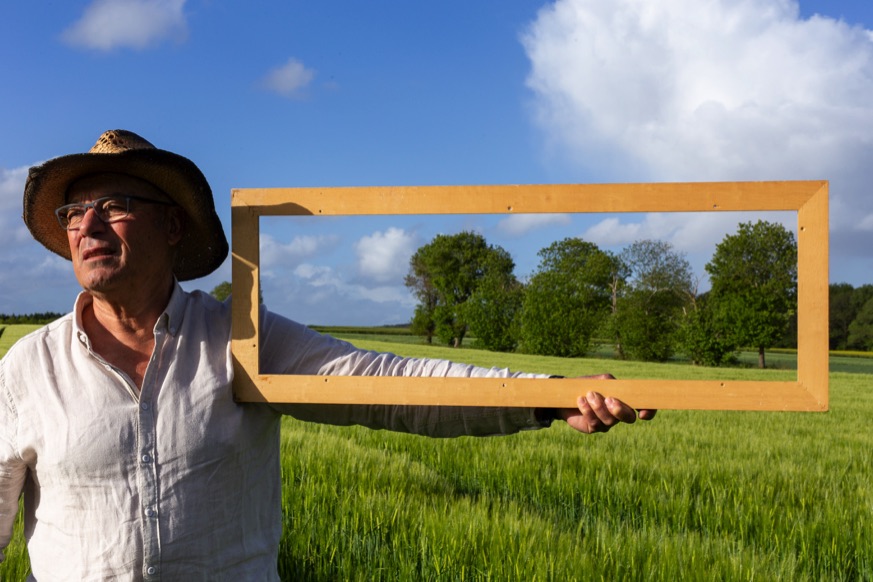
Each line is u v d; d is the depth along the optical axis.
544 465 6.18
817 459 7.48
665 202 1.82
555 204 1.84
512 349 35.34
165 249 1.77
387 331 36.97
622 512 5.01
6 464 1.65
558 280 35.34
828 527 4.48
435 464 6.34
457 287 35.75
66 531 1.60
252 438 1.76
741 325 35.31
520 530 3.75
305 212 1.85
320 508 4.34
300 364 1.89
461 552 3.56
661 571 3.41
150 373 1.65
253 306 1.79
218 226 1.95
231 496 1.69
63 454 1.57
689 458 7.05
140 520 1.58
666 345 35.97
